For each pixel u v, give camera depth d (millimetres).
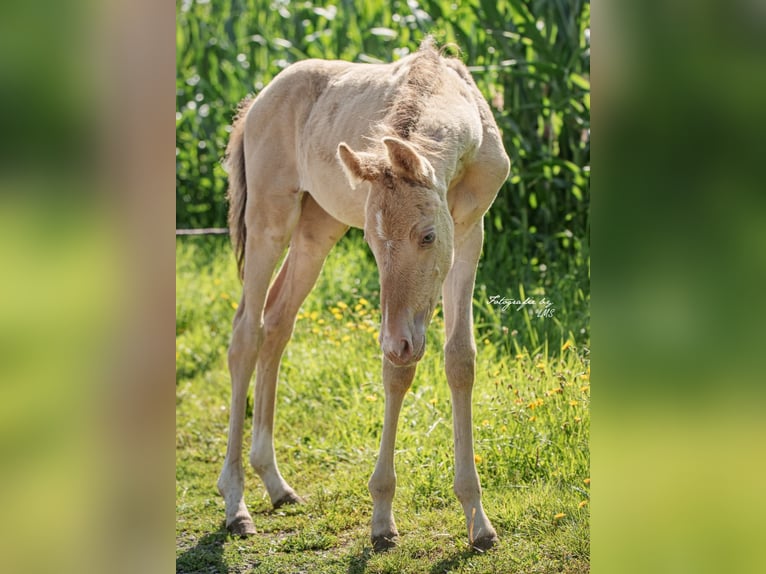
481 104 3807
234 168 4648
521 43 6871
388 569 3520
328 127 4051
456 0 7441
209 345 6359
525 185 6758
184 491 4531
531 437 4352
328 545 3842
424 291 3070
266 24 9000
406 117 3387
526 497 4012
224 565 3695
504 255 6438
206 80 9016
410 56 3936
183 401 5707
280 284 4582
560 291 5738
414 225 3025
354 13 8203
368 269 6695
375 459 4559
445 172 3289
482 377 4961
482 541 3631
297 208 4355
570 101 6594
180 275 7402
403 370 3613
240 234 4609
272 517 4191
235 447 4188
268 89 4477
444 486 4203
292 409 5285
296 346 5926
